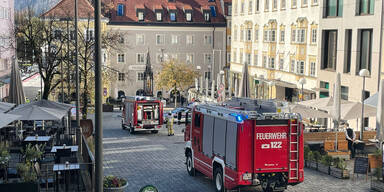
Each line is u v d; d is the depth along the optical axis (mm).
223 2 95750
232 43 80375
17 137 27047
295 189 18531
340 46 43531
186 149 22141
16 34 43406
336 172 20734
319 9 47969
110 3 90688
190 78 85312
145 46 90438
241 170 16609
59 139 27281
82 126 32812
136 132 41188
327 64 47469
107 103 71562
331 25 45375
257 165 16688
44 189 16344
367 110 27656
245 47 73500
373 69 38031
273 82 57062
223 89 44594
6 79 56406
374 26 37875
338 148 25141
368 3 39344
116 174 21969
